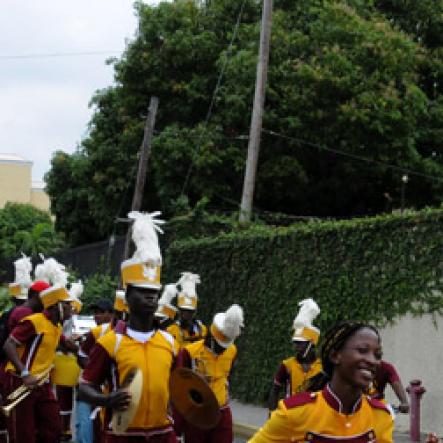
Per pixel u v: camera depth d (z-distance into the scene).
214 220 24.59
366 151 28.75
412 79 29.31
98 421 10.24
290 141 28.66
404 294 15.61
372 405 4.80
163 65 31.69
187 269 23.03
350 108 27.59
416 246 15.40
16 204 58.69
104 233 36.19
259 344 19.69
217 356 9.78
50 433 10.09
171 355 6.96
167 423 6.93
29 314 10.41
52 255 39.00
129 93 32.62
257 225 23.44
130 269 6.93
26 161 85.81
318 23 29.08
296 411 4.65
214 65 30.97
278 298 19.11
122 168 33.28
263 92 23.42
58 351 13.21
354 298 16.69
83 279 34.69
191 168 29.48
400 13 33.47
